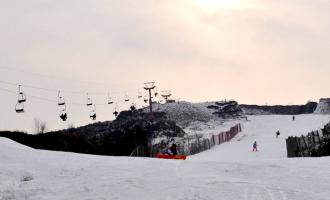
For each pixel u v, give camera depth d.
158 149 56.81
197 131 112.12
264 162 23.12
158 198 13.49
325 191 14.18
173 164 22.70
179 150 61.56
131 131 69.31
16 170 19.72
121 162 23.75
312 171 18.81
